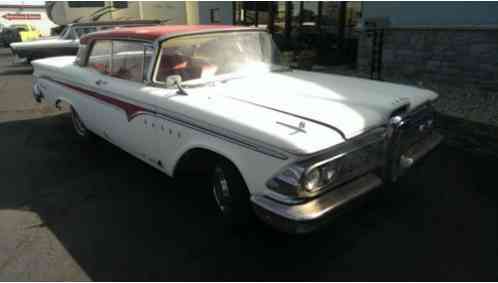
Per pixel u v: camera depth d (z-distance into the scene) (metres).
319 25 10.29
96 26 12.38
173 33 3.56
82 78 4.50
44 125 6.34
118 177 4.18
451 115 5.50
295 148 2.27
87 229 3.20
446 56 7.24
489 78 6.74
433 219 3.19
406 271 2.60
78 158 4.78
